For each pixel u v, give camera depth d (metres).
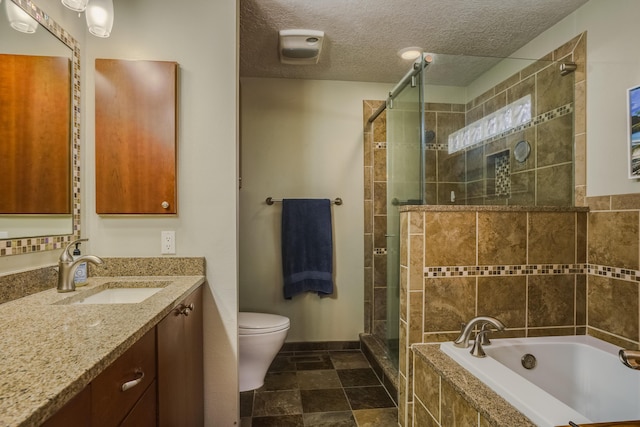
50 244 1.33
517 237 1.72
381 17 1.97
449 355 1.48
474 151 2.05
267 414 1.89
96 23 1.28
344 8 1.89
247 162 2.80
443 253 1.67
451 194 2.06
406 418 1.68
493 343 1.62
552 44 2.04
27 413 0.48
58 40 1.38
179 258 1.61
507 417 1.01
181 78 1.62
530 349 1.62
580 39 1.82
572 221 1.76
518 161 2.06
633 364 1.08
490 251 1.70
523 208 1.72
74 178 1.47
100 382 0.71
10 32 1.15
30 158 1.24
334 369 2.47
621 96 1.59
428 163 2.03
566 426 0.93
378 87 2.91
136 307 1.07
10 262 1.16
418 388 1.56
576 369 1.64
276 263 2.82
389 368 2.23
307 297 2.84
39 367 0.63
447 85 2.02
